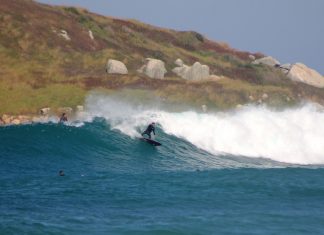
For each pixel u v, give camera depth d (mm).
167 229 78750
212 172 126375
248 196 103062
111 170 122625
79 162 128125
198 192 104375
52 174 114625
